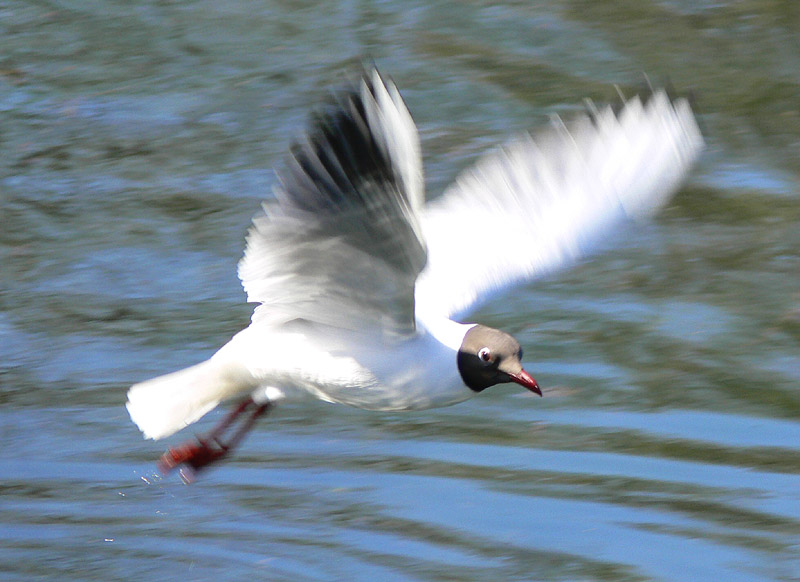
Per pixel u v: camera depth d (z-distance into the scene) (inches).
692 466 446.3
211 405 343.0
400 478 443.2
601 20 856.3
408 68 799.7
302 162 269.7
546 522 411.2
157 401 338.6
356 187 263.0
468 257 346.0
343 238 279.3
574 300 585.9
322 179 268.1
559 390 506.9
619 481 438.0
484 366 323.9
